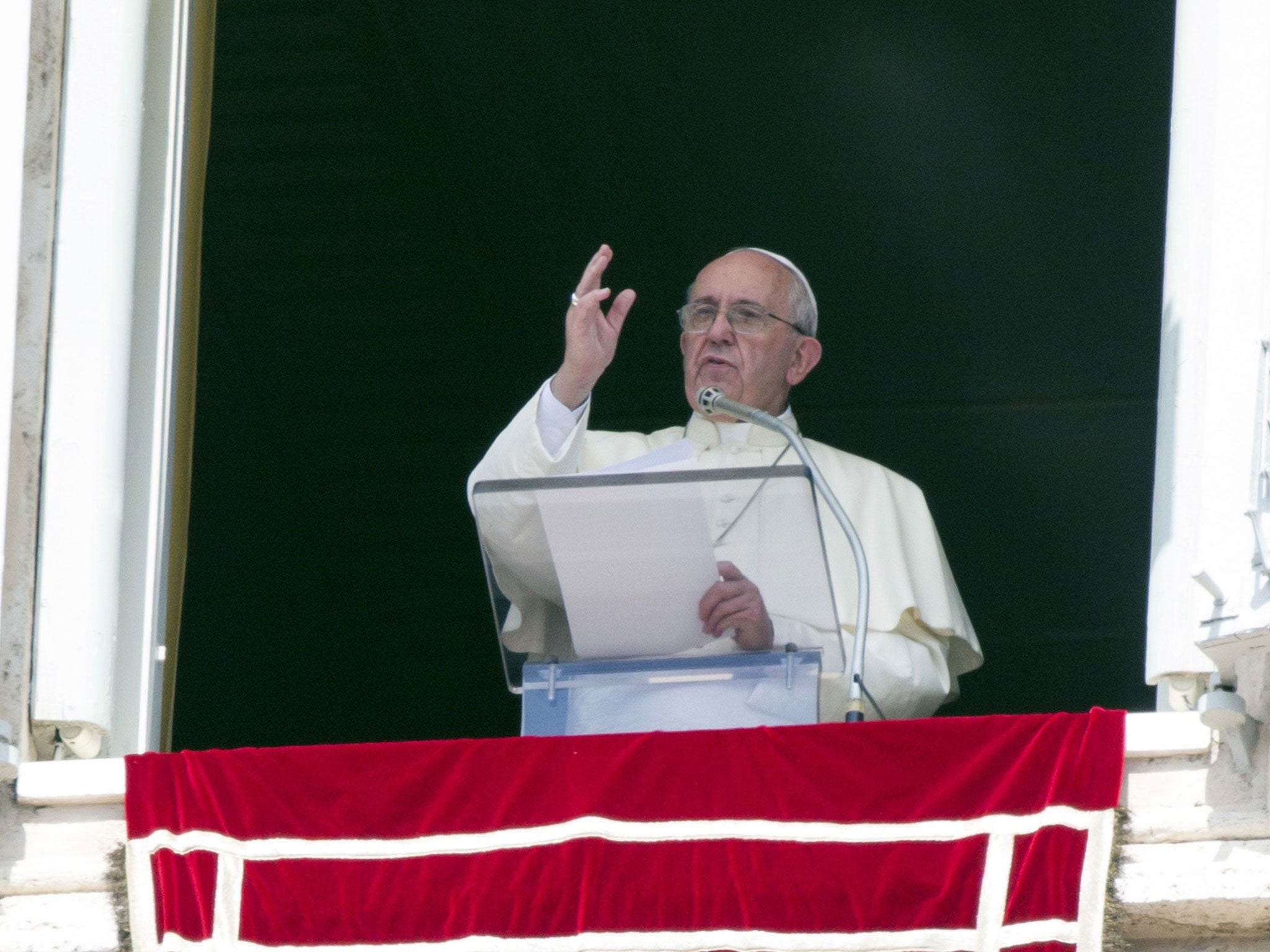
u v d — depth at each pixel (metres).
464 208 33.81
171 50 19.48
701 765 15.98
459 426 35.75
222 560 35.25
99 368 18.33
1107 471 37.56
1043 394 37.16
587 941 15.72
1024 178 34.97
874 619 20.92
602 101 33.00
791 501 15.84
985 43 32.81
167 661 19.03
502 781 16.09
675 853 15.84
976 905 15.59
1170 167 18.56
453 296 34.62
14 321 18.05
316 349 34.97
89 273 18.55
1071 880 15.60
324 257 34.00
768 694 16.50
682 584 16.16
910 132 34.31
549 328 35.19
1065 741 15.80
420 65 31.70
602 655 16.61
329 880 16.08
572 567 16.08
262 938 16.03
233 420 35.22
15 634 17.45
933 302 36.69
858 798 15.83
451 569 36.16
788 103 33.72
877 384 37.41
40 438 18.08
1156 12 32.03
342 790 16.23
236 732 35.72
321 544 36.22
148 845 16.38
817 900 15.67
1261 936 16.09
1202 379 17.41
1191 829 15.95
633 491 15.75
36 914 16.50
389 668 36.59
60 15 19.05
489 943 15.80
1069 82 33.34
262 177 32.97
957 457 37.88
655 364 36.53
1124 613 37.44
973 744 15.85
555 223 34.75
